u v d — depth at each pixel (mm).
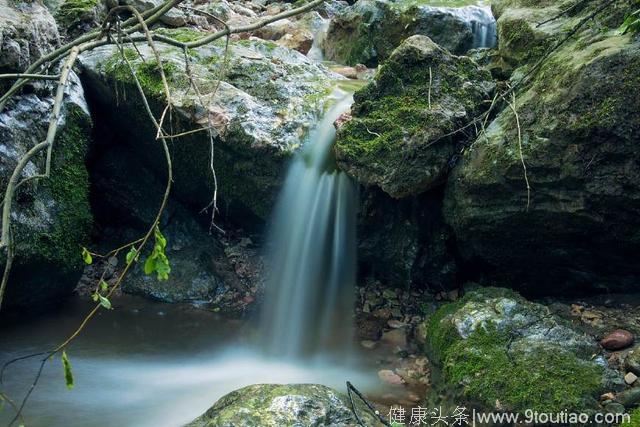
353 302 5086
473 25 6340
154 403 3930
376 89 4730
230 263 5605
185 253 5648
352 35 7137
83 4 6016
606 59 3762
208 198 5629
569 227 4070
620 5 4176
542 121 3998
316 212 4934
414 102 4586
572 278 4480
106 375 4246
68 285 5113
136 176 5832
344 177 4855
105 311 5145
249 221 5613
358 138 4578
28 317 4957
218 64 5328
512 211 4164
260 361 4551
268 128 4941
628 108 3688
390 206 4945
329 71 5855
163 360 4492
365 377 4281
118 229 5930
